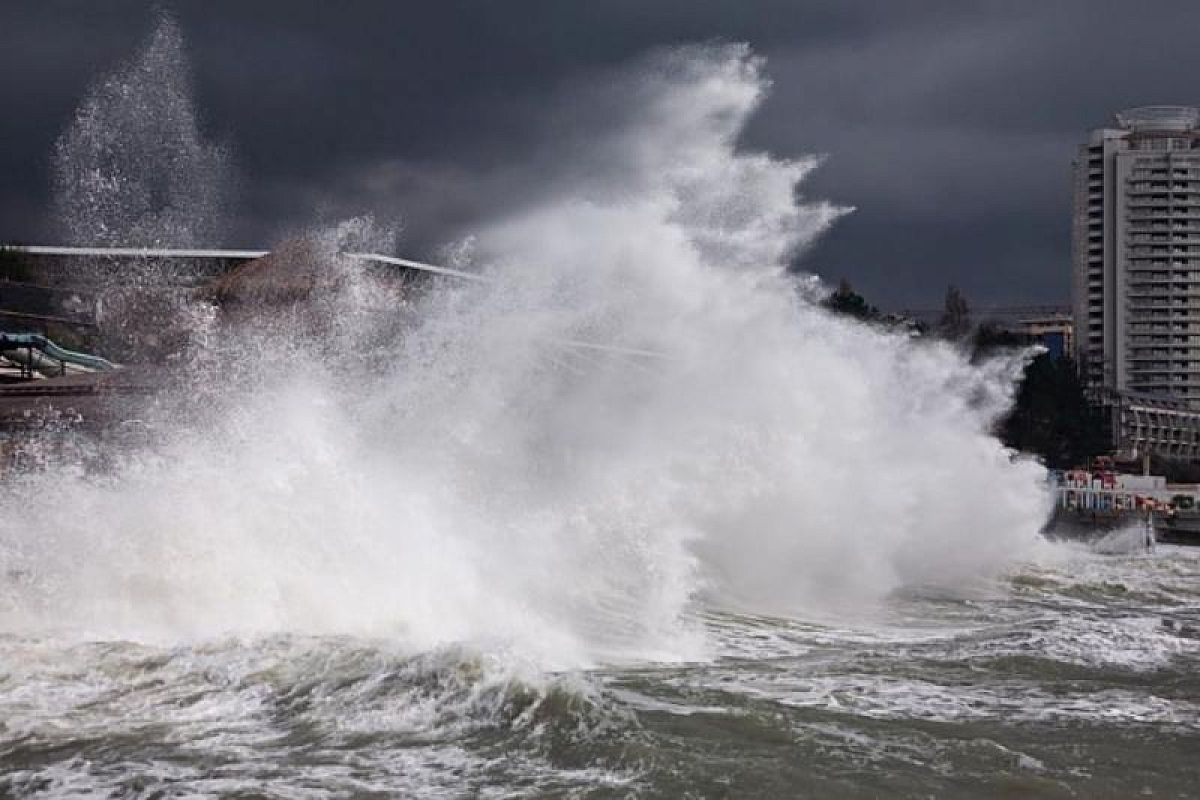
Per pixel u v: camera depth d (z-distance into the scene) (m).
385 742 9.05
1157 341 159.75
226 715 9.64
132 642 11.47
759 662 13.55
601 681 11.70
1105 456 113.00
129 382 21.67
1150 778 8.88
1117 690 12.26
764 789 8.19
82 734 9.14
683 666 13.03
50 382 22.86
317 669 10.70
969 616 18.97
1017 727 10.37
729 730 9.70
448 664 10.59
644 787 8.17
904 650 14.70
